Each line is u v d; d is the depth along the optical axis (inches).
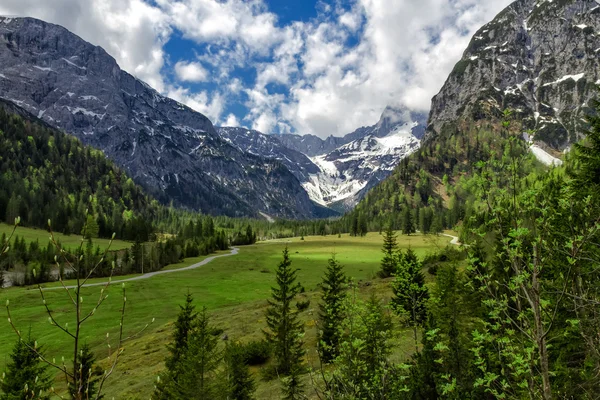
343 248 6333.7
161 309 2694.4
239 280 3909.9
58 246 140.3
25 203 6840.6
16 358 933.2
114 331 2188.7
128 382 1397.6
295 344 1214.9
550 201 236.1
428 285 944.9
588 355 330.6
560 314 325.4
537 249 233.9
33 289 3164.4
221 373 929.5
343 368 394.3
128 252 4662.9
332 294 1232.2
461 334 531.5
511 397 248.2
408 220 7623.0
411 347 653.9
